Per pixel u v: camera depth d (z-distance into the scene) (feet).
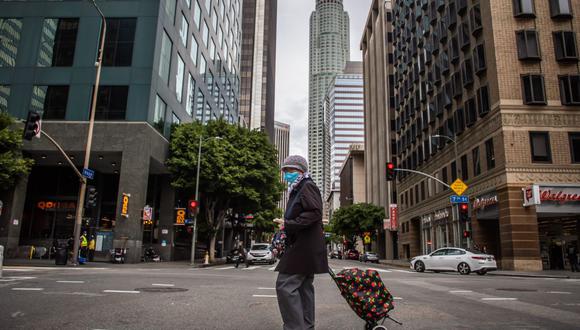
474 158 90.58
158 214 109.40
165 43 94.84
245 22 343.87
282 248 12.37
